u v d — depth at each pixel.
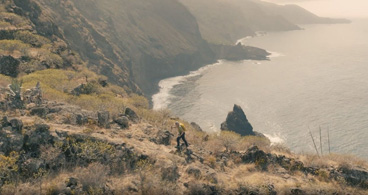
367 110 117.81
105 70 104.44
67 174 10.66
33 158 10.61
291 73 196.25
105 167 11.36
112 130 14.57
